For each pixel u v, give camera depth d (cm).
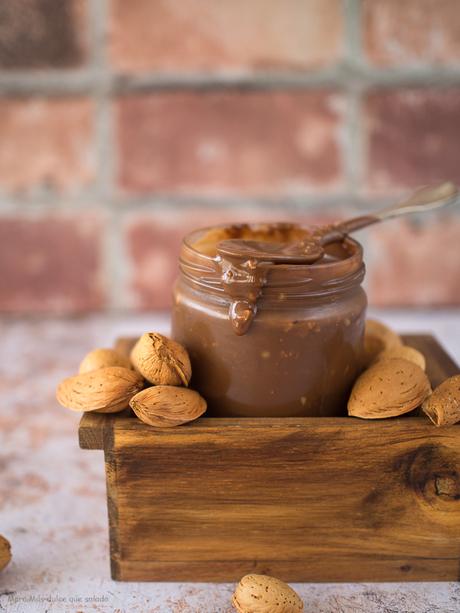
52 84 67
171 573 39
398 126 69
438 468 38
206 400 39
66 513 44
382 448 38
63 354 64
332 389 38
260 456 38
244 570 39
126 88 67
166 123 69
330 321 38
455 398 37
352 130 69
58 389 39
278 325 37
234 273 37
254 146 69
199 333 38
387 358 41
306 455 38
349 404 38
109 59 67
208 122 69
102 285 73
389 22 66
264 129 69
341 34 67
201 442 37
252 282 36
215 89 68
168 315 73
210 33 66
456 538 39
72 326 70
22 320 72
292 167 70
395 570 39
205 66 67
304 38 67
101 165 69
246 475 38
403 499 38
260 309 37
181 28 66
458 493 38
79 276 72
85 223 71
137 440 37
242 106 68
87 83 67
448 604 38
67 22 66
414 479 38
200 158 69
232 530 39
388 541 39
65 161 69
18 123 68
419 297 74
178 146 69
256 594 36
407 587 39
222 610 38
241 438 37
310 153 69
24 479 47
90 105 68
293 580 39
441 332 67
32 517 44
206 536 39
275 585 36
